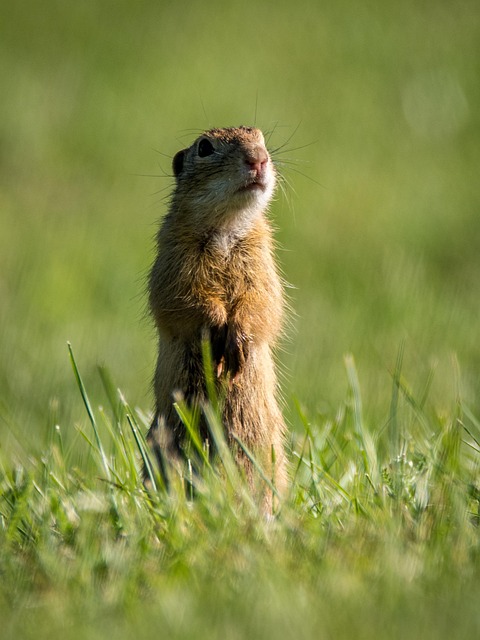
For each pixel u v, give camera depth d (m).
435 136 29.25
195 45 34.88
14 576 7.58
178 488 8.73
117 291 21.56
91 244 23.70
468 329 19.33
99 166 28.23
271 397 10.42
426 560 7.24
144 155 28.64
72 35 35.44
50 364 17.95
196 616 6.47
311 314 20.22
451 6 37.00
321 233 24.00
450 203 25.45
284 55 34.25
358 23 36.09
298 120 30.03
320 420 11.91
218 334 10.34
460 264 22.84
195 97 31.27
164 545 7.89
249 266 10.66
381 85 32.03
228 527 7.95
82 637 6.39
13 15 36.59
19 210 25.88
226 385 10.07
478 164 27.59
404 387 11.98
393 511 8.25
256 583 6.92
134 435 9.31
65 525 8.39
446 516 8.13
